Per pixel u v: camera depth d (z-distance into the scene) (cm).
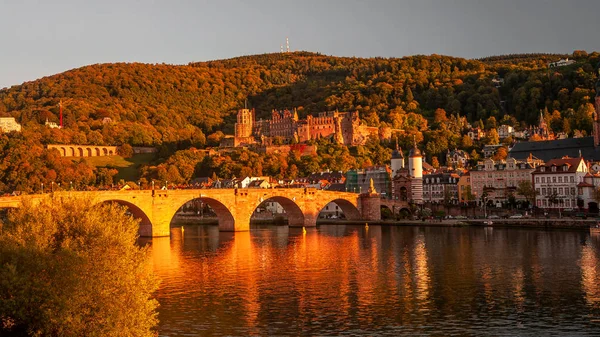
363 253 15100
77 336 6362
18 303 6372
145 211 19012
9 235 6919
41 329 6400
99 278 6588
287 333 7988
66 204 7450
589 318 8438
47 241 6950
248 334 7950
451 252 14888
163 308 9306
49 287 6425
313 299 9819
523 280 11006
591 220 19375
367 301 9638
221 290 10562
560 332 7844
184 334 7981
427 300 9650
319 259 14112
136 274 7062
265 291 10450
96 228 7106
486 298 9688
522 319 8450
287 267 12962
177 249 16325
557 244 15738
